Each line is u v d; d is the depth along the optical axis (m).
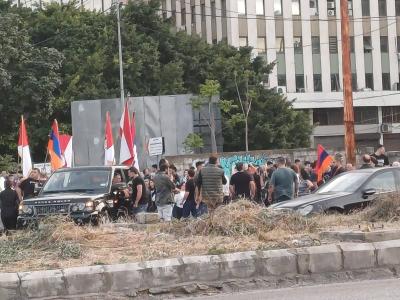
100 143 37.19
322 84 72.94
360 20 73.44
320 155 24.94
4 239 13.73
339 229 14.00
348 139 26.66
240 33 70.94
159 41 53.12
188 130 38.72
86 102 37.47
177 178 24.81
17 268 11.18
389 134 73.44
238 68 54.53
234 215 14.12
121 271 10.67
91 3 69.25
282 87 67.19
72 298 10.36
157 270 10.84
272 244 12.41
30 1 62.88
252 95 52.12
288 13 72.31
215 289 11.03
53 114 45.69
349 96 26.75
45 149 46.03
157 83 50.09
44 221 14.23
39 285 10.27
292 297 10.23
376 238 12.55
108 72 48.53
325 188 18.88
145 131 38.16
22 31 39.94
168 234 14.40
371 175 18.31
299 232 13.95
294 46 72.38
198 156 34.78
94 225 17.33
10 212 20.34
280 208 16.19
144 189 19.98
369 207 16.19
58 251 12.42
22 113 39.88
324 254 11.66
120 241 13.58
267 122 52.88
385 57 74.31
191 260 11.10
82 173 20.33
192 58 53.31
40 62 39.84
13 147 44.28
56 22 50.22
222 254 11.39
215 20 72.56
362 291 10.48
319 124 71.12
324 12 73.31
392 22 74.56
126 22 51.28
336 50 73.69
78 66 48.00
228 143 52.25
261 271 11.34
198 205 19.30
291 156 36.97
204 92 43.69
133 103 38.03
